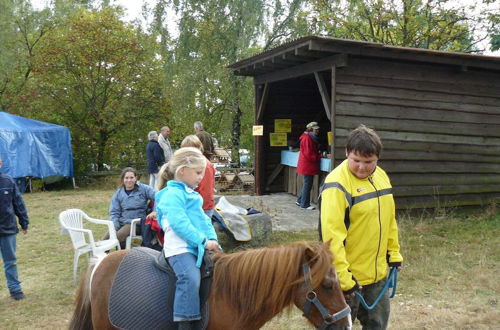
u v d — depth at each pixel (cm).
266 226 722
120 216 663
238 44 1647
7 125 1526
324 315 238
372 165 280
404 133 881
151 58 1975
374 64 850
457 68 911
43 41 2000
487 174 963
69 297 554
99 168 2005
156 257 290
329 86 1261
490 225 837
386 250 304
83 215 645
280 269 249
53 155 1645
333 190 283
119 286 277
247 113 2023
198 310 257
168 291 267
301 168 1018
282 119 1266
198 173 281
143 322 266
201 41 1708
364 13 1811
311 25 1788
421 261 642
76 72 1888
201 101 1811
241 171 1585
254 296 255
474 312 484
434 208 920
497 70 951
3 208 531
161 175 311
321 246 250
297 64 958
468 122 936
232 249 680
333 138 826
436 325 455
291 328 457
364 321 317
